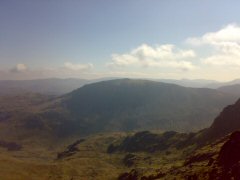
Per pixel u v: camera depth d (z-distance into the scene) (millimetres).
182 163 176875
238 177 85938
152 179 164500
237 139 108062
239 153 102000
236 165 92250
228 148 108125
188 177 112500
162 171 175875
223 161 104750
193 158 158625
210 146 176375
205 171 104625
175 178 125438
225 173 92625
